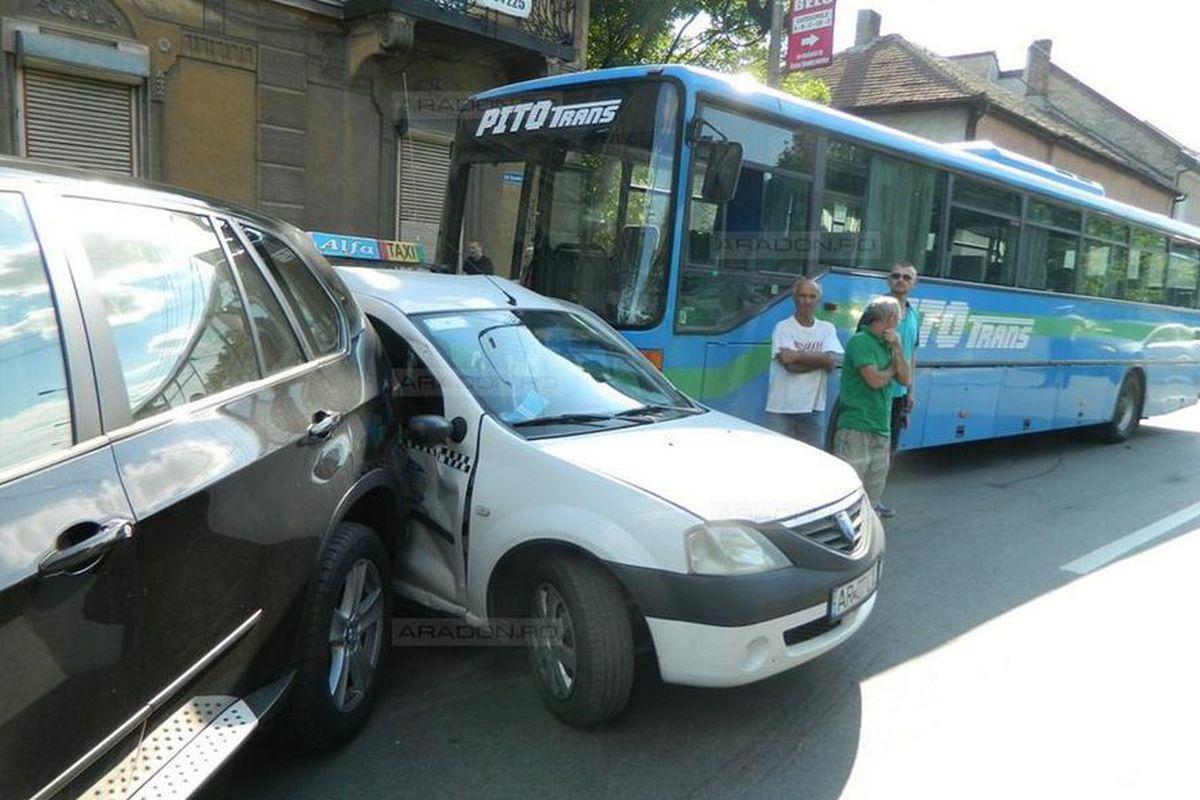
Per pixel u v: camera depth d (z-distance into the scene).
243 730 2.57
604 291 6.21
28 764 1.88
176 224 2.88
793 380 6.46
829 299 7.25
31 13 8.88
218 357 2.81
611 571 3.39
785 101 6.68
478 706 3.77
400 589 4.17
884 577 5.66
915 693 4.05
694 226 6.10
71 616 2.00
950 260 8.57
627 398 4.53
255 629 2.72
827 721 3.77
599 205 6.32
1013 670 4.33
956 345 8.80
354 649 3.41
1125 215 11.41
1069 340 10.60
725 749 3.51
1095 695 4.08
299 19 11.00
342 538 3.29
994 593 5.43
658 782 3.27
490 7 11.80
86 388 2.21
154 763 2.26
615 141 6.27
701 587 3.29
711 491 3.52
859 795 3.25
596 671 3.45
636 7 17.89
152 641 2.26
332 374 3.47
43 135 9.14
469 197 7.27
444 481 3.96
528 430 3.94
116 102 9.64
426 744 3.45
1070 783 3.37
